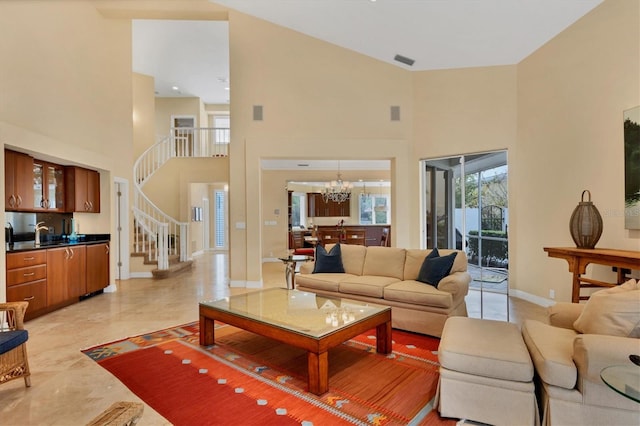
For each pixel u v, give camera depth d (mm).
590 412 1751
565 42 4219
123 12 6004
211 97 11641
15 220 4574
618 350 1675
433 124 5781
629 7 3410
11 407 2234
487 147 5324
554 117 4410
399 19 4746
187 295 5383
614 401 1701
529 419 1889
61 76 5074
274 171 9320
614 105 3576
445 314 3426
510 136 5148
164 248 7031
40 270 4234
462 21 4469
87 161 5215
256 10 5730
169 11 5926
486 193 5438
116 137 6590
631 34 3395
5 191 4000
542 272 4617
